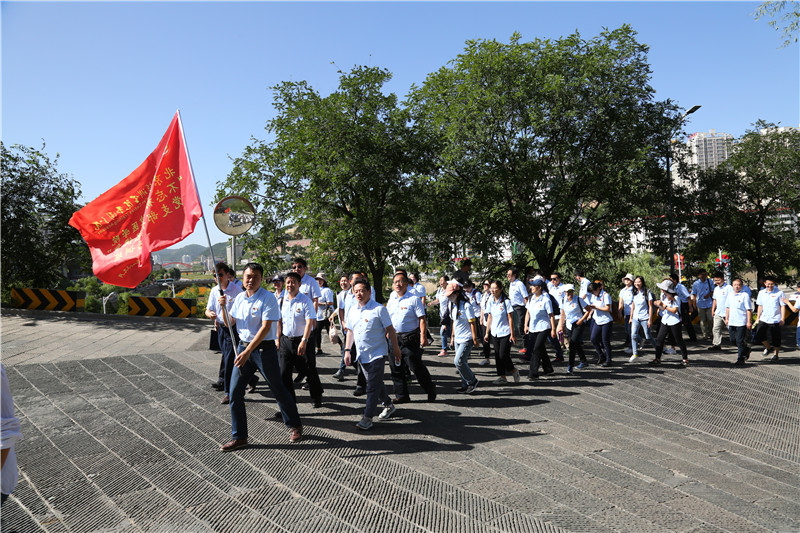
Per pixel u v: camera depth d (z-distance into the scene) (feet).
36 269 65.87
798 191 66.95
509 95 55.01
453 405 25.04
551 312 31.58
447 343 41.42
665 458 18.08
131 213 20.16
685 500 14.46
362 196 58.34
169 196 20.13
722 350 44.01
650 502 14.26
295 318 23.56
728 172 70.08
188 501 14.11
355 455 17.76
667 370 35.04
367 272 63.52
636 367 36.19
